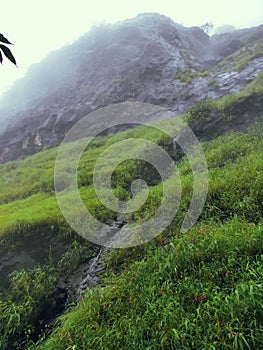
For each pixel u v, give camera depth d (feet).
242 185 20.45
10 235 23.18
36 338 16.26
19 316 16.24
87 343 11.51
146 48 92.17
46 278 19.63
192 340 10.17
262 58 60.39
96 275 18.84
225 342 9.70
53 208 26.58
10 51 5.10
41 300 18.11
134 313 12.37
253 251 13.46
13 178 45.98
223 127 38.09
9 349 15.88
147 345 10.79
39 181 40.40
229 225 16.02
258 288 10.61
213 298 11.34
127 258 18.76
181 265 14.16
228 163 27.53
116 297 13.97
